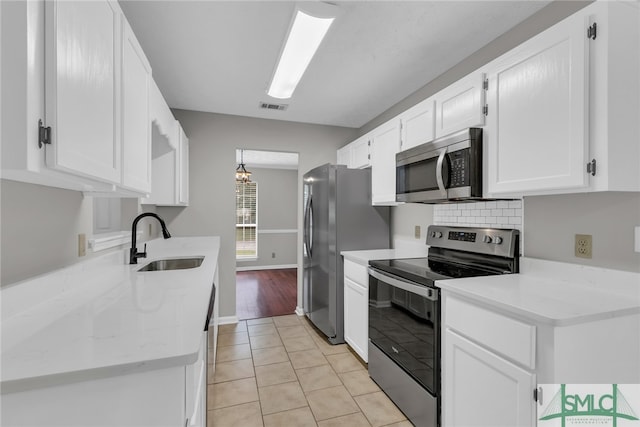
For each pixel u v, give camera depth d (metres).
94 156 0.94
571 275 1.53
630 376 1.21
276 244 6.88
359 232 2.96
